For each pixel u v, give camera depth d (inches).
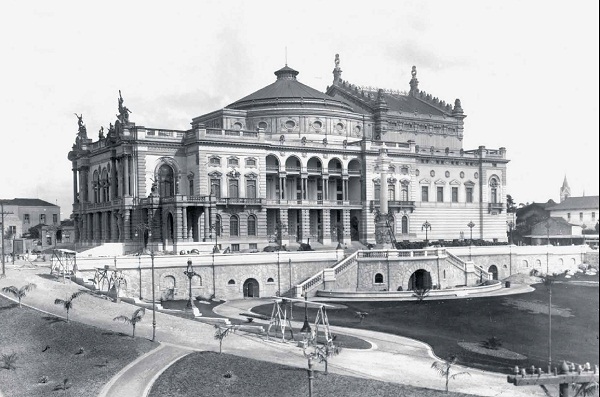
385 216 4726.9
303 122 5570.9
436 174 5979.3
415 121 6294.3
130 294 3572.8
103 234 5132.9
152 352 2449.6
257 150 4958.2
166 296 3673.7
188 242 4416.8
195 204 4530.0
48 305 2970.0
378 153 5492.1
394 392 2048.5
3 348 2536.9
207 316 3139.8
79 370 2310.5
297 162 5285.4
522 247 5027.1
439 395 2022.6
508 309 3435.0
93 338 2566.4
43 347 2519.7
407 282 4146.2
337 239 5339.6
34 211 7165.4
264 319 3179.1
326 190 5324.8
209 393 2101.4
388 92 6924.2
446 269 4308.6
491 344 2704.2
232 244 4724.4
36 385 2213.3
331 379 2156.7
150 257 3639.3
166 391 2114.9
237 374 2224.4
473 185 6220.5
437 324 3164.4
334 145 5349.4
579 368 1510.8
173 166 4832.7
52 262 3769.7
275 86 5890.8
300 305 3651.6
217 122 5546.3
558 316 2775.6
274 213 5137.8
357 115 5910.4
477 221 6215.6
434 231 5910.4
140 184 4697.3
